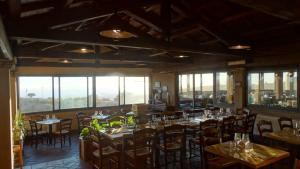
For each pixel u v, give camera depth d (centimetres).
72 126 988
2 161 383
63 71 968
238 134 391
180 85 1054
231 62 791
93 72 1048
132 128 561
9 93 391
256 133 732
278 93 686
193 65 948
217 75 873
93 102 1057
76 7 361
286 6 235
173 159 558
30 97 901
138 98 1213
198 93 960
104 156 464
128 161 480
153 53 764
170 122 631
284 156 355
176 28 527
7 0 264
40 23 337
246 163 326
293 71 641
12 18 313
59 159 598
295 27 527
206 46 536
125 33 403
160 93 1166
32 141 748
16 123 622
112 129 549
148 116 716
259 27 516
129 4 416
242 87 768
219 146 396
